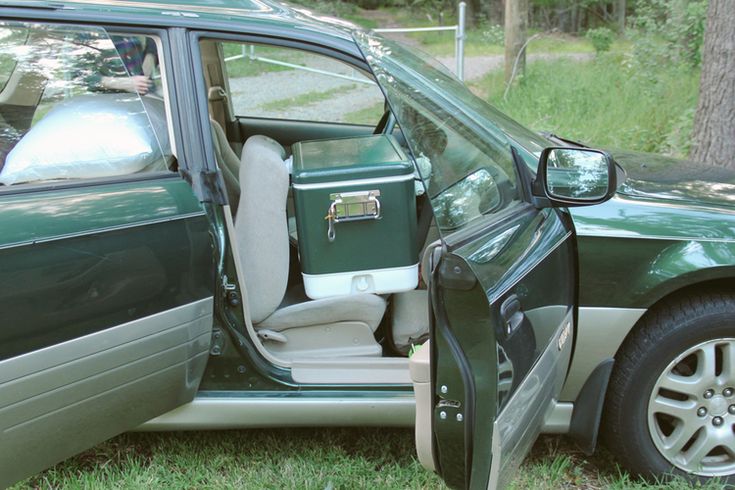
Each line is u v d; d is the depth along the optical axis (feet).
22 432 6.31
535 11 78.48
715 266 7.33
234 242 7.45
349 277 7.90
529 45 50.98
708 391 7.83
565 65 36.11
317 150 8.47
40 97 7.32
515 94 30.14
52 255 6.24
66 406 6.51
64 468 8.38
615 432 8.04
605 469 8.60
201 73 7.40
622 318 7.54
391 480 8.10
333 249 7.78
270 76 20.71
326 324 8.48
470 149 7.36
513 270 5.88
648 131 22.29
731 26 16.61
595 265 7.45
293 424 7.87
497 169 7.32
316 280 7.87
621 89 27.55
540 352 6.28
